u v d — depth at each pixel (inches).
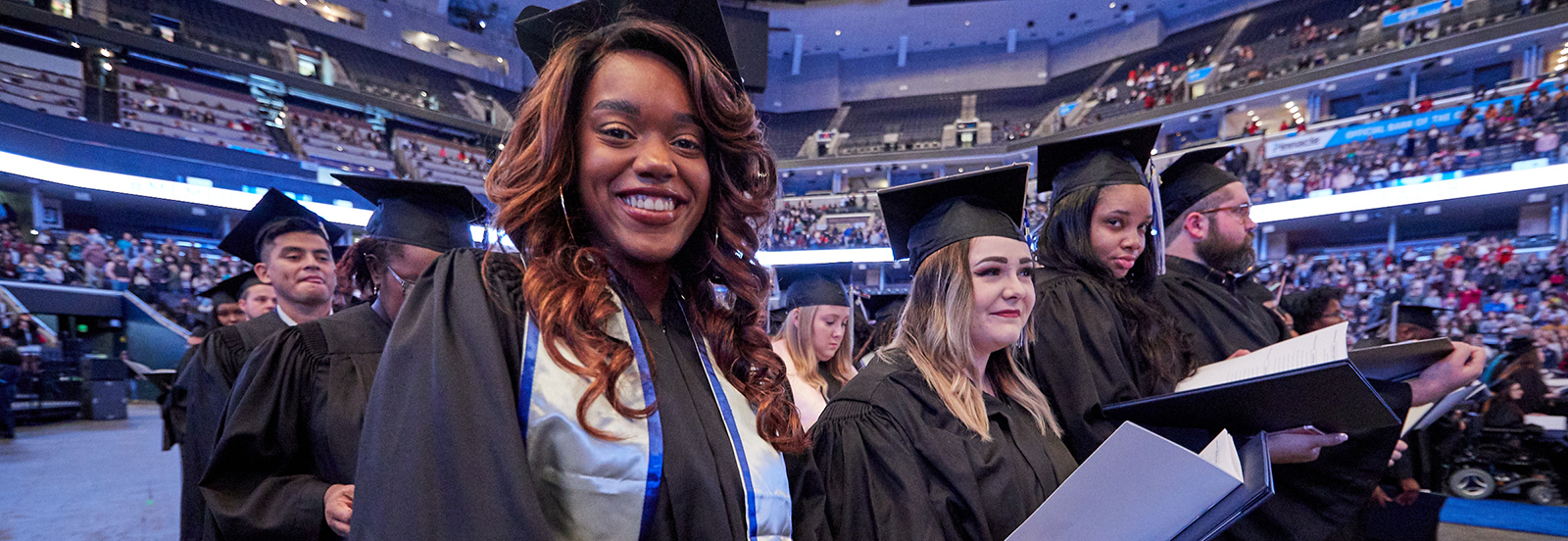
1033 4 1055.0
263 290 158.9
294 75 898.1
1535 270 585.9
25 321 526.9
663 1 41.2
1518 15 706.8
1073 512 44.9
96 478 266.1
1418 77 804.6
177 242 808.3
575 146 36.2
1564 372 348.2
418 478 27.9
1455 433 154.4
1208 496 42.3
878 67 1213.7
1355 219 743.7
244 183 797.9
